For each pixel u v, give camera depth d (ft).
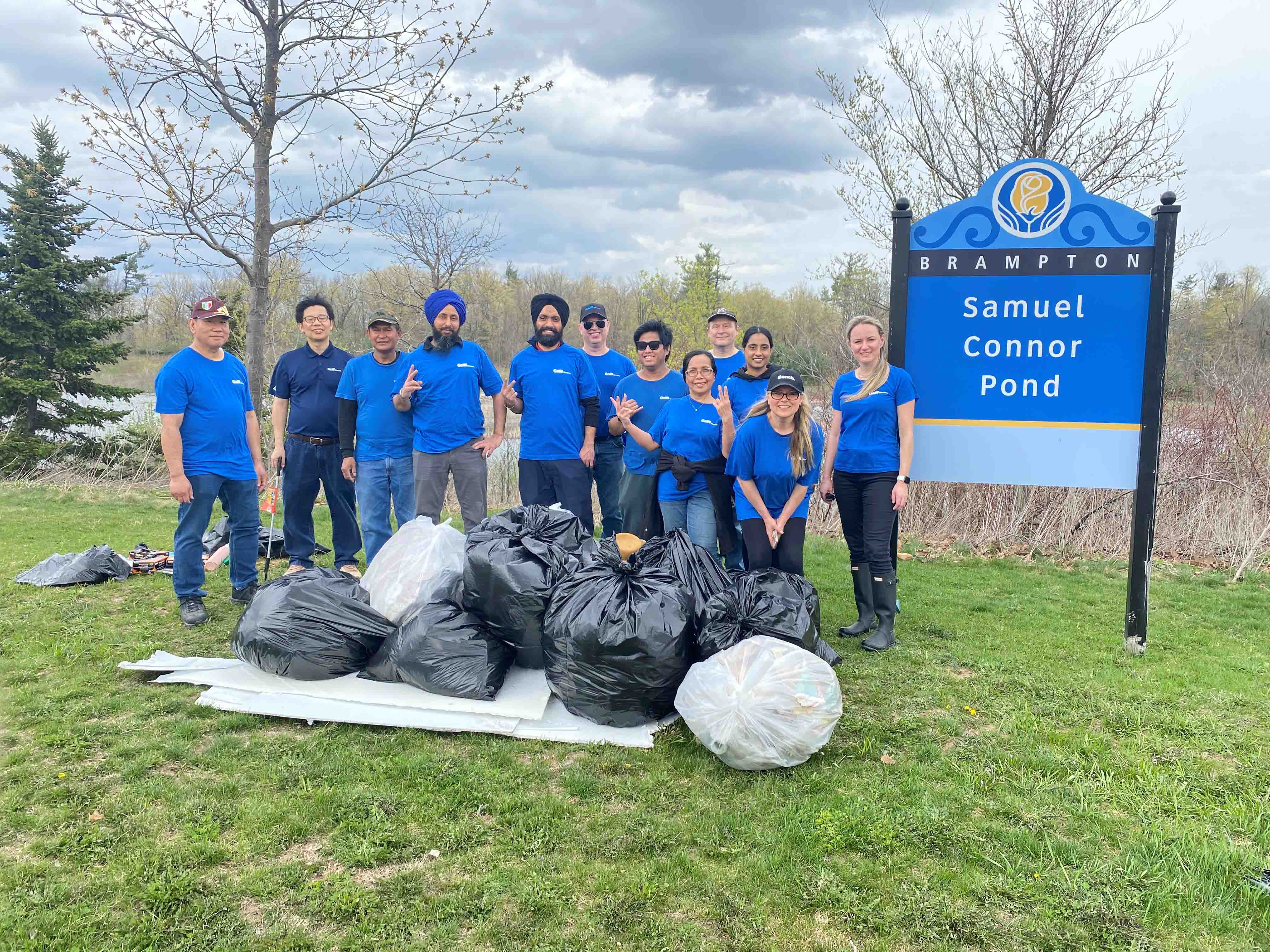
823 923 7.66
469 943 7.32
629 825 9.24
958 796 9.93
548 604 12.37
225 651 14.58
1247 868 8.40
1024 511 26.94
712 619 12.05
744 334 17.80
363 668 12.94
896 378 15.60
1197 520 25.81
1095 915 7.72
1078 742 11.43
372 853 8.56
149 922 7.45
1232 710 12.69
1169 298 15.15
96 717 11.85
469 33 28.94
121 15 25.76
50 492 35.60
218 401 16.02
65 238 47.70
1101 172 33.76
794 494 14.90
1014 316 16.01
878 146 36.47
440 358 17.88
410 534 14.46
